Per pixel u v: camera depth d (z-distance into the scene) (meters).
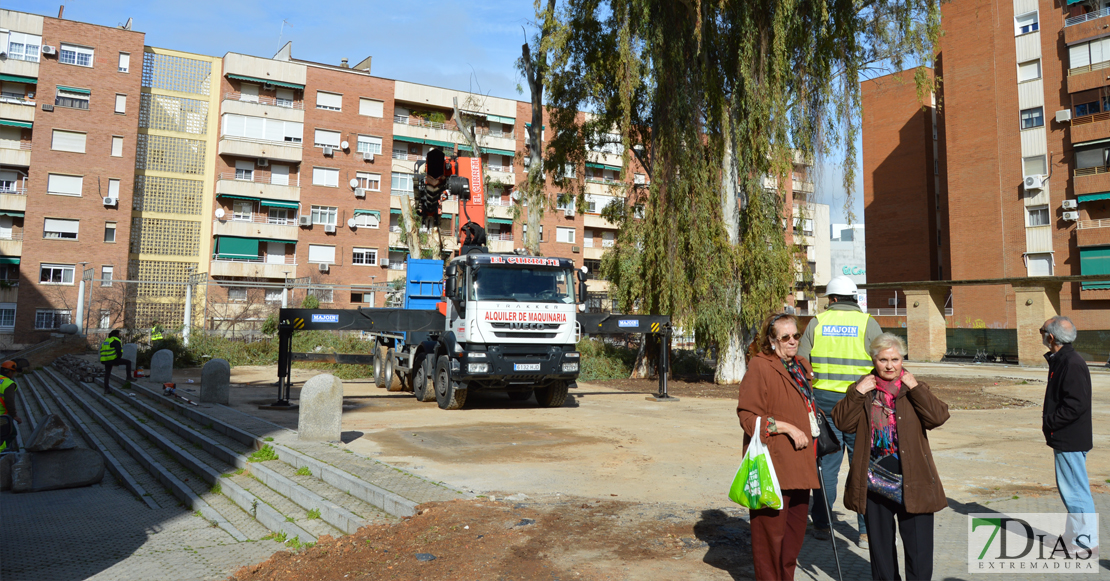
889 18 17.67
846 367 4.79
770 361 3.69
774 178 17.94
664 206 17.86
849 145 17.34
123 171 40.16
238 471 8.07
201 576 4.89
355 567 4.37
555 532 4.81
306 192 44.38
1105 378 22.86
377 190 46.50
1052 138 34.72
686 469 7.12
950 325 38.41
